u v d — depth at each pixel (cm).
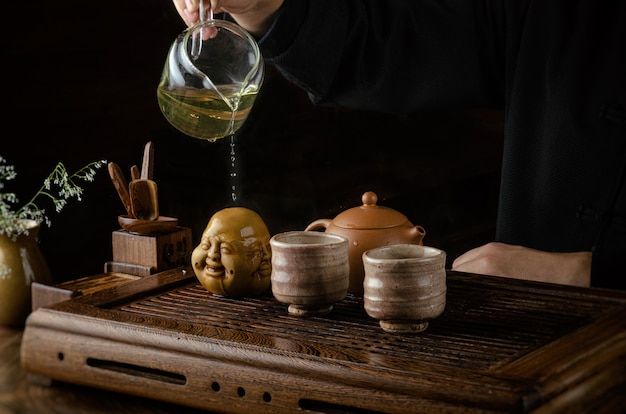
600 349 117
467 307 139
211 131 139
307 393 114
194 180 305
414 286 124
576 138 186
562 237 190
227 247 144
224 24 138
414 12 190
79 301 141
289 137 340
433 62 194
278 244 136
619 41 185
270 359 117
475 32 198
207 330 126
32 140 253
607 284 169
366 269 128
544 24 191
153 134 294
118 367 130
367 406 110
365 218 147
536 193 193
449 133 407
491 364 113
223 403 120
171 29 295
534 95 193
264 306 142
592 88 186
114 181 169
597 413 113
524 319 133
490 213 389
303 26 170
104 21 272
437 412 106
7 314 155
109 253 278
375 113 373
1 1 243
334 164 350
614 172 183
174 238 169
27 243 156
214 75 136
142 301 145
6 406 126
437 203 368
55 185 260
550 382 105
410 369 110
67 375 131
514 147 195
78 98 266
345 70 189
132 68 283
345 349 118
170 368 123
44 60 255
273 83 330
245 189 313
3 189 246
